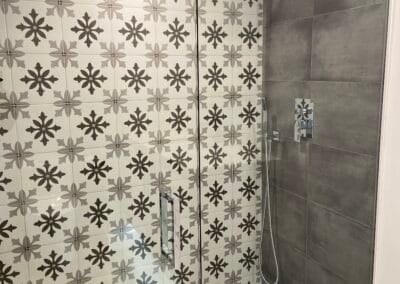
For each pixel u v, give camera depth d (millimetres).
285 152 1735
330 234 1567
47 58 1413
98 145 1551
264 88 1793
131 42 1541
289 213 1755
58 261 1554
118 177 1608
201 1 1637
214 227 1847
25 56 1380
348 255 1505
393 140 1297
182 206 1761
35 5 1366
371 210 1393
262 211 1896
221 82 1740
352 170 1440
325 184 1560
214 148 1781
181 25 1618
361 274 1466
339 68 1429
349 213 1478
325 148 1539
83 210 1565
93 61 1487
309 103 1583
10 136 1401
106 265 1646
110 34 1499
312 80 1553
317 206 1610
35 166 1457
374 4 1275
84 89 1490
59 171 1499
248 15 1729
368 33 1308
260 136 1849
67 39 1432
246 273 1930
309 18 1524
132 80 1568
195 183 1771
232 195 1858
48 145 1465
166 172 1702
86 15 1448
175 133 1690
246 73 1775
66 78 1454
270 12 1704
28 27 1368
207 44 1682
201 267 1847
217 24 1685
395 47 1240
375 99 1319
